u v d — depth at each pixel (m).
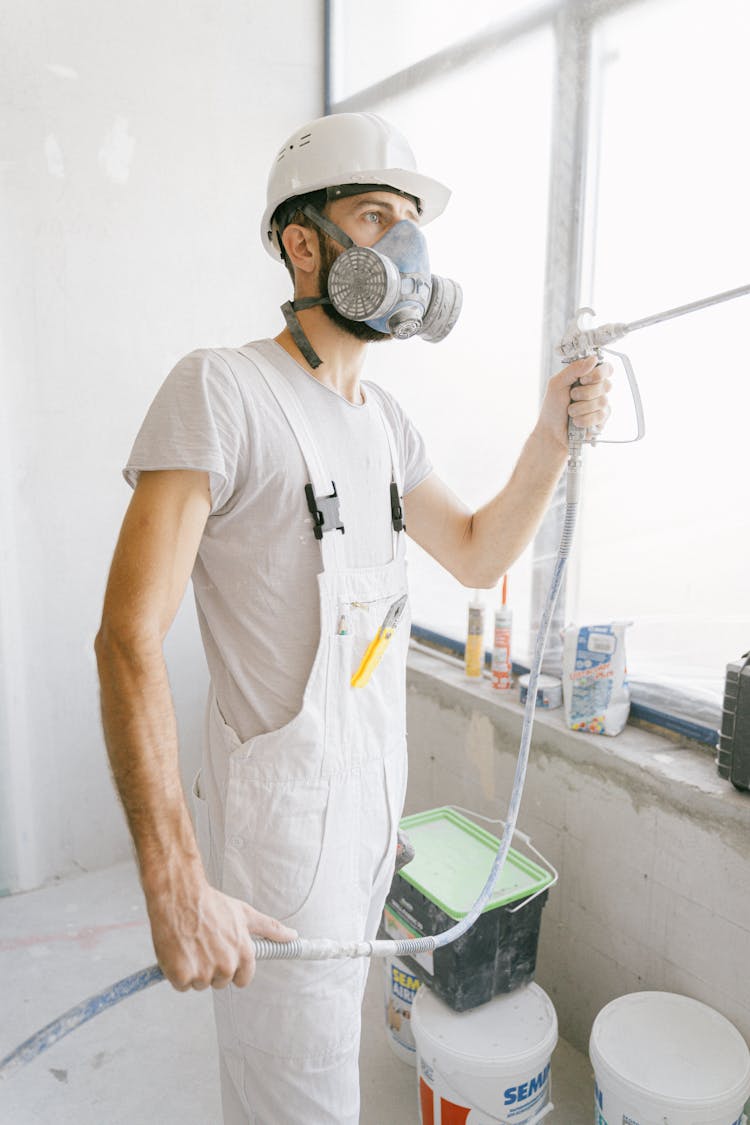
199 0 2.56
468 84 2.30
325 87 2.83
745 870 1.58
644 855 1.78
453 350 2.50
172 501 0.99
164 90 2.54
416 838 1.96
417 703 2.47
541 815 2.04
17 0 2.30
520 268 2.21
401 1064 1.98
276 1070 1.17
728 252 1.70
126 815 0.90
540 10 2.05
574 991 1.99
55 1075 1.93
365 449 1.20
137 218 2.56
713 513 1.79
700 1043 1.55
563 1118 1.80
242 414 1.06
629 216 1.91
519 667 2.32
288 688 1.13
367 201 1.14
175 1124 1.80
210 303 2.72
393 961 1.94
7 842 2.62
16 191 2.37
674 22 1.76
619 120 1.91
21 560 2.52
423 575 2.80
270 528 1.10
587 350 1.19
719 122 1.69
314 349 1.18
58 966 2.30
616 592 2.04
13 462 2.47
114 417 2.61
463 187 2.38
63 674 2.63
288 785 1.12
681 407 1.82
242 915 0.91
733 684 1.62
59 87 2.39
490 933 1.70
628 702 1.94
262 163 2.74
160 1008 2.15
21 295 2.42
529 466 1.32
